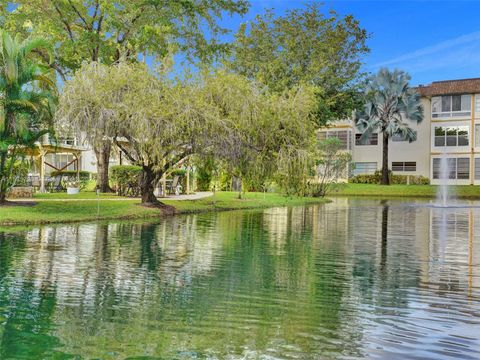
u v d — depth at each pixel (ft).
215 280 25.50
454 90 166.09
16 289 22.94
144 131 56.95
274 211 77.51
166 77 62.08
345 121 175.52
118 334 17.02
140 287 23.72
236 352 15.55
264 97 65.21
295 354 15.46
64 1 82.58
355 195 147.43
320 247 38.04
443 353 15.71
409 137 163.84
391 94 157.89
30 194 74.13
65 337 16.66
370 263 31.14
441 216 69.97
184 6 88.43
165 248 35.99
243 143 63.00
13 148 59.62
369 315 19.66
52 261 29.86
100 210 59.36
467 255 34.65
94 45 83.05
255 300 21.66
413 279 26.37
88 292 22.59
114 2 83.20
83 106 57.88
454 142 168.25
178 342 16.33
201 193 111.75
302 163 62.54
